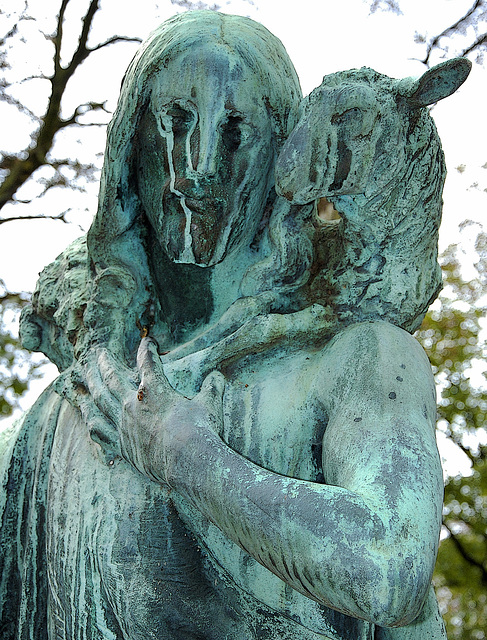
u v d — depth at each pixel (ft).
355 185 4.68
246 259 5.44
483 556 22.66
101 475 5.01
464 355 21.86
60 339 5.90
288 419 4.74
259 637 4.68
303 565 3.77
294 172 4.68
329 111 4.59
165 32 5.05
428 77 4.48
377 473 3.96
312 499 3.84
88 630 4.90
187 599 4.66
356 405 4.35
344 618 4.71
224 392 4.87
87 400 5.11
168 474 4.26
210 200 5.01
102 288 5.49
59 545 5.09
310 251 5.28
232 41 4.98
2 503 5.57
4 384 19.20
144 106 5.08
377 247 4.93
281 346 5.02
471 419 22.22
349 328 4.85
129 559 4.75
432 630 5.13
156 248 5.51
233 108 4.92
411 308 4.94
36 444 5.71
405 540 3.74
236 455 4.16
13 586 5.51
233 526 4.00
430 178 4.86
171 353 5.15
